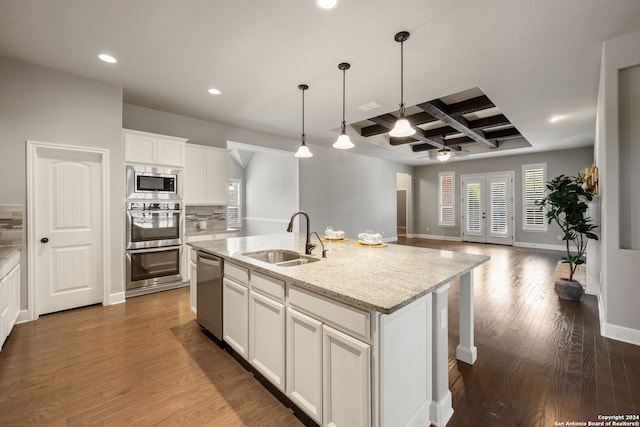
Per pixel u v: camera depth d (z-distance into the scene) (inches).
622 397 70.1
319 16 83.7
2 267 87.7
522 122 184.9
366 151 288.2
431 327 63.3
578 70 115.1
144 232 142.9
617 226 97.0
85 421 62.7
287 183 269.6
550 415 64.8
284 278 65.1
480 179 334.3
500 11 80.7
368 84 129.4
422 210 386.9
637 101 92.9
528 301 137.9
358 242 113.6
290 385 65.2
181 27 89.6
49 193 118.6
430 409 63.5
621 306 97.7
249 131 206.1
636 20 84.7
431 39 94.7
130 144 139.1
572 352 91.2
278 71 117.6
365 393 49.1
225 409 67.1
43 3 78.7
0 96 106.7
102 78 124.6
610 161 97.4
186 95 143.1
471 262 79.3
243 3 78.8
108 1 78.2
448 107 171.8
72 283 124.6
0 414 64.4
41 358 87.6
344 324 52.7
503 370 82.1
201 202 170.1
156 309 127.4
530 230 298.4
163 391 73.2
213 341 99.8
